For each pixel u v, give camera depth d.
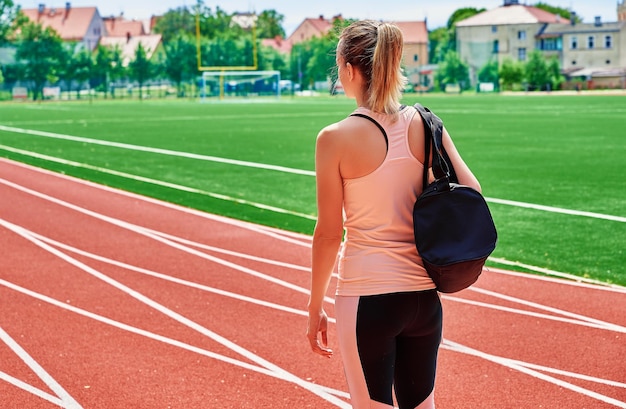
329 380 5.10
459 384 4.95
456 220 2.80
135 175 16.77
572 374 5.11
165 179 16.06
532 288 7.32
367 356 2.88
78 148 23.17
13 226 11.01
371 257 2.88
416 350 2.98
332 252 2.95
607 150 21.41
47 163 19.16
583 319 6.33
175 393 4.93
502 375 5.10
